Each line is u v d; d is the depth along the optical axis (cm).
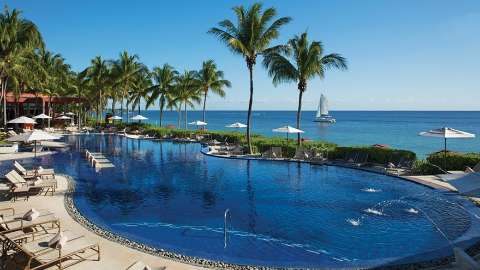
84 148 3394
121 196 1605
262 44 2998
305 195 1647
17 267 813
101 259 898
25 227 983
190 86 5334
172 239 1083
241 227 1205
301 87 3066
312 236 1125
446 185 1750
